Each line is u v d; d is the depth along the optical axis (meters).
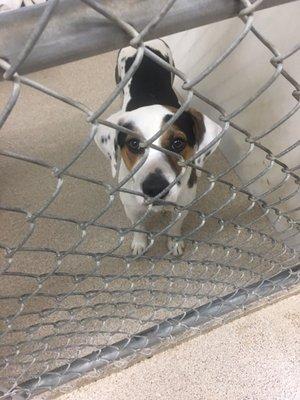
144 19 0.17
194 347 0.55
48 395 0.51
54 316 0.58
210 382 0.52
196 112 0.57
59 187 0.23
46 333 0.57
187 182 0.57
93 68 0.91
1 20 0.15
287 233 0.62
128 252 0.66
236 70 0.66
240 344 0.55
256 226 0.66
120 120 0.54
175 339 0.55
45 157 0.78
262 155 0.64
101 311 0.58
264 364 0.53
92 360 0.50
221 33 0.66
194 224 0.68
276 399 0.51
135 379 0.53
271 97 0.59
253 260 0.62
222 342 0.55
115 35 0.17
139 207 0.56
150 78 0.70
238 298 0.54
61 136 0.81
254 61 0.60
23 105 0.85
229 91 0.69
